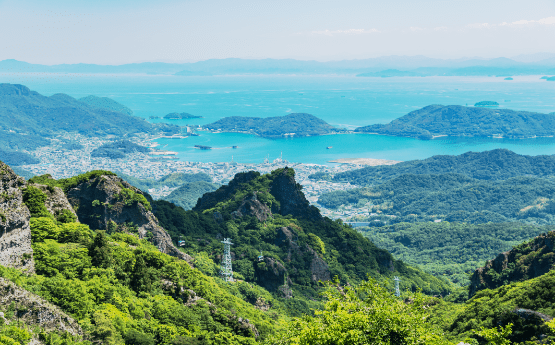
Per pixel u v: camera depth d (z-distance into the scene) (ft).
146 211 435.94
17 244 221.05
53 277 225.97
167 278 302.45
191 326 257.55
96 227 404.77
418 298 169.17
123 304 238.48
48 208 318.45
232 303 327.06
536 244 483.51
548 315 262.67
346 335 149.28
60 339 176.55
